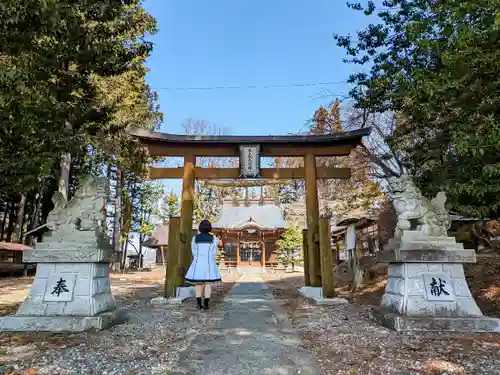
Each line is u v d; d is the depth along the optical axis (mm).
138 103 16828
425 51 5660
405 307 4477
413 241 4719
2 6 3766
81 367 3053
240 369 3072
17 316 4375
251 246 34594
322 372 3000
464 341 3812
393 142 8250
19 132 4523
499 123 4359
